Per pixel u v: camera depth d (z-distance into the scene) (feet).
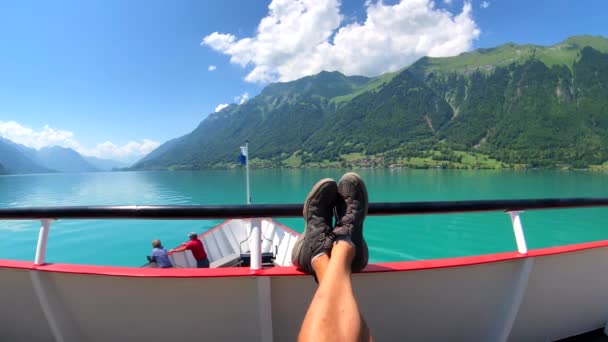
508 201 6.40
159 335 6.05
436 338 6.63
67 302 6.13
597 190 159.84
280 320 5.97
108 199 140.36
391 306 6.30
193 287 5.83
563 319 7.64
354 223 5.16
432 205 5.93
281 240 30.50
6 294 6.41
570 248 7.06
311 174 345.51
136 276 5.57
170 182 245.86
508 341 7.26
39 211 5.74
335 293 3.99
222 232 32.91
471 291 6.63
